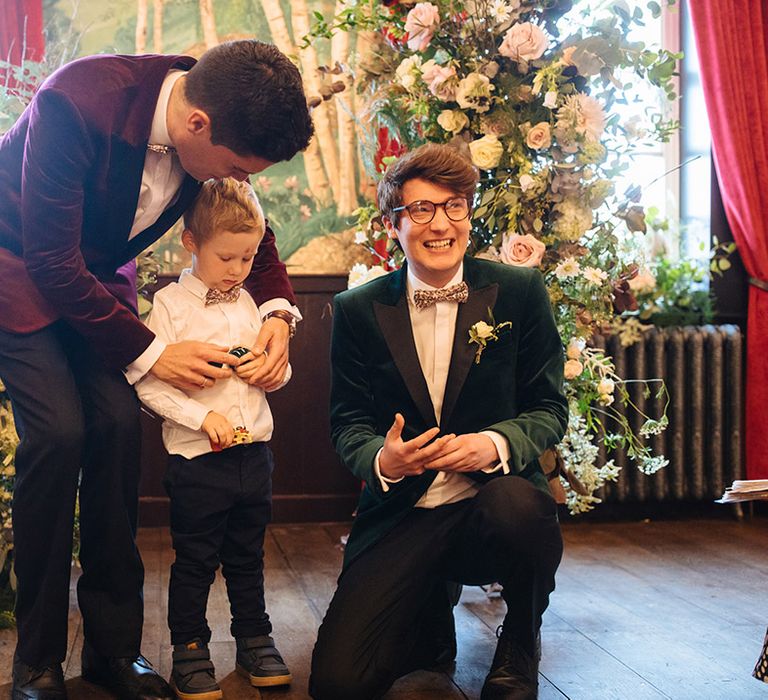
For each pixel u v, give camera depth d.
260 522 2.26
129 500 2.06
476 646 2.50
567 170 2.64
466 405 2.12
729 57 4.16
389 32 2.89
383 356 2.17
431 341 2.18
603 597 2.97
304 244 4.11
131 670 2.06
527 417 2.10
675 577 3.23
